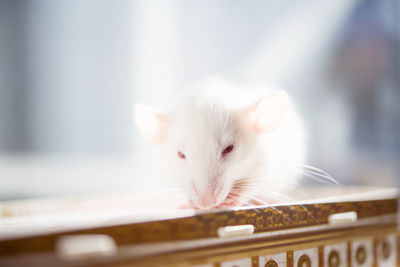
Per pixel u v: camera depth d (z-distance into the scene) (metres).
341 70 0.48
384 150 0.47
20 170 0.43
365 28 0.47
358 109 0.47
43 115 0.45
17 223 0.19
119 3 0.48
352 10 0.47
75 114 0.47
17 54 0.44
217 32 0.50
